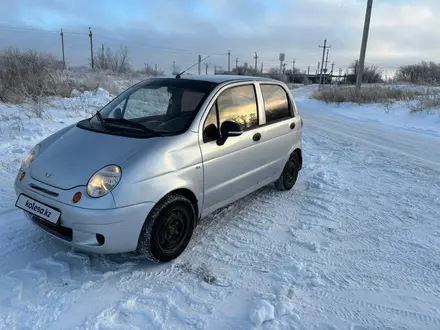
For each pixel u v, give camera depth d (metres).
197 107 3.86
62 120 9.42
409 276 3.51
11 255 3.50
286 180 5.52
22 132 7.86
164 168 3.32
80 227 3.04
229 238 4.08
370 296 3.19
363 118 15.95
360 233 4.34
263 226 4.40
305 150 8.59
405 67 51.94
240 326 2.75
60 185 3.16
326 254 3.83
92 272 3.32
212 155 3.82
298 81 87.69
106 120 4.04
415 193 5.78
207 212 3.99
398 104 18.94
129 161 3.20
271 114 4.95
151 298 3.01
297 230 4.33
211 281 3.30
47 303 2.88
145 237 3.27
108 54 39.84
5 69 13.60
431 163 7.71
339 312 2.97
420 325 2.87
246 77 4.74
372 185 6.09
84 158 3.31
